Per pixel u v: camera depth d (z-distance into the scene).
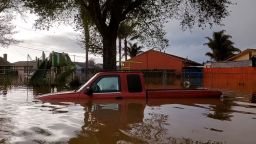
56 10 21.22
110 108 6.45
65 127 4.96
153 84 25.50
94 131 4.60
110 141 4.07
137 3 20.23
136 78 7.82
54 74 24.14
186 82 29.11
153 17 21.38
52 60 27.62
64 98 7.68
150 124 4.95
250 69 31.52
